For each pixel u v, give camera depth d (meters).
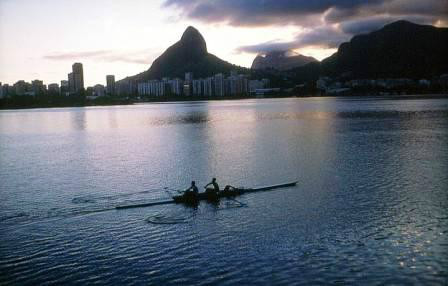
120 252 24.62
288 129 92.81
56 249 25.27
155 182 42.69
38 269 22.67
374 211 30.48
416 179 39.88
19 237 27.31
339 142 67.69
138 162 54.91
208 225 28.64
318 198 34.34
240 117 141.38
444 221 27.94
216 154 59.25
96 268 22.67
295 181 40.59
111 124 127.69
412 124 95.19
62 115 193.25
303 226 27.86
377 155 54.00
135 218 30.50
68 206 34.25
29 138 92.50
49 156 63.62
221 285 20.59
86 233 27.78
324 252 23.77
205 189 37.62
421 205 31.58
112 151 66.69
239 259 23.25
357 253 23.48
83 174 47.97
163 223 29.25
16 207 34.41
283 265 22.39
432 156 52.06
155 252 24.48
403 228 26.92
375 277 20.89
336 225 27.83
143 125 119.56
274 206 32.44
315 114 144.75
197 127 106.06
